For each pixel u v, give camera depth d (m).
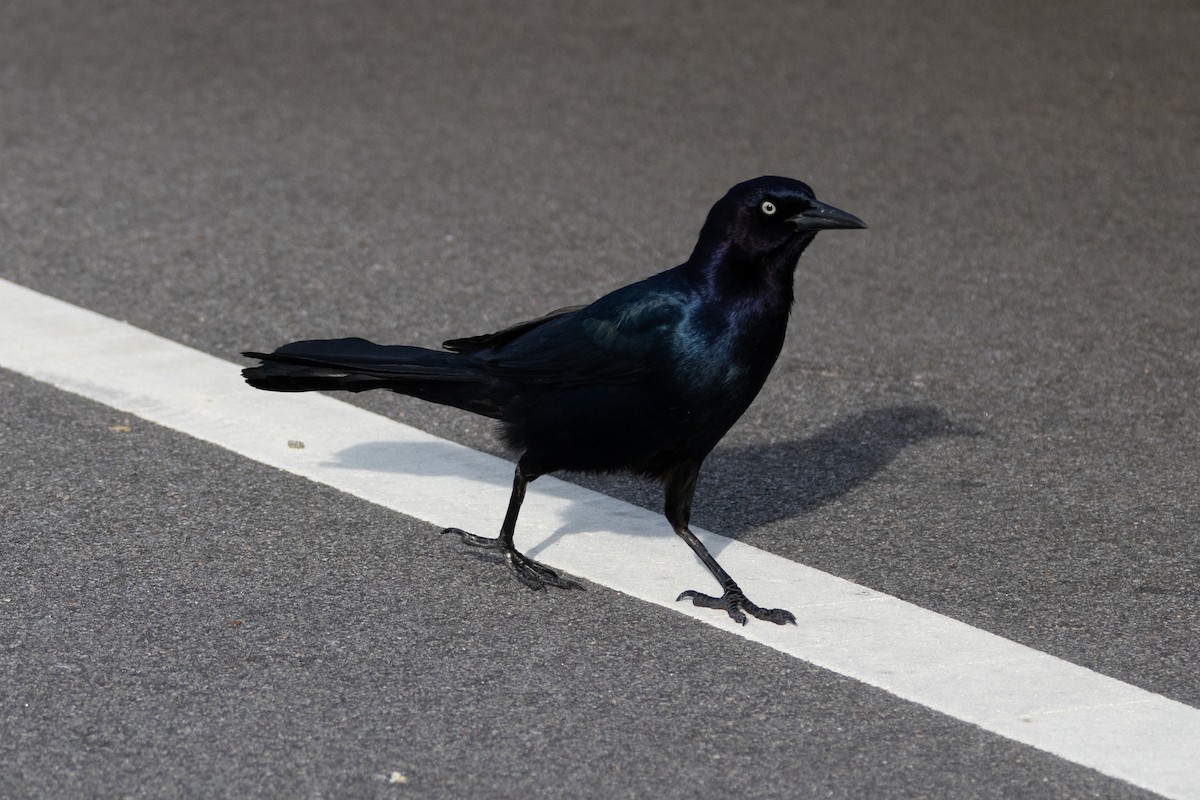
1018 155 19.42
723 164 18.83
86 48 23.47
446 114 20.62
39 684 7.69
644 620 8.59
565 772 7.06
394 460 10.82
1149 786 7.05
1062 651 8.31
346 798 6.83
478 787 6.93
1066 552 9.59
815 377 12.67
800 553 9.55
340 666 7.95
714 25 25.45
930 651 8.28
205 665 7.91
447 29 25.08
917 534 9.84
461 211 16.86
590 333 8.45
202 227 16.02
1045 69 23.23
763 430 11.60
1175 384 12.65
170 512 9.81
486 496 10.27
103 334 13.06
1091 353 13.31
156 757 7.10
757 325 8.37
